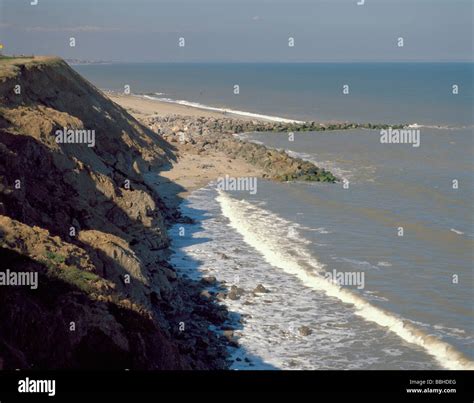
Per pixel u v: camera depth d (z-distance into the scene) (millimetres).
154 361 30172
